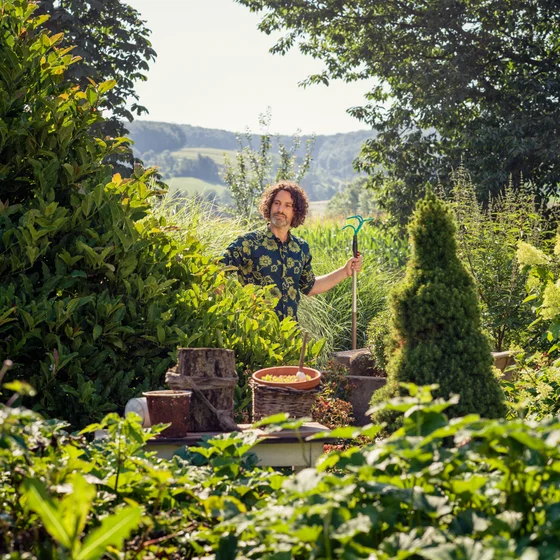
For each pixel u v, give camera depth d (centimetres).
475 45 1315
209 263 447
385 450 174
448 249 307
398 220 1316
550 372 411
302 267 508
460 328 295
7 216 365
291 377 298
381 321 572
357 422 531
